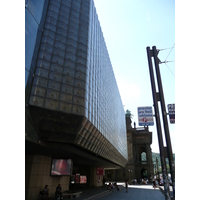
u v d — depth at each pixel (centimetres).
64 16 1870
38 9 1545
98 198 2222
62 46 1716
